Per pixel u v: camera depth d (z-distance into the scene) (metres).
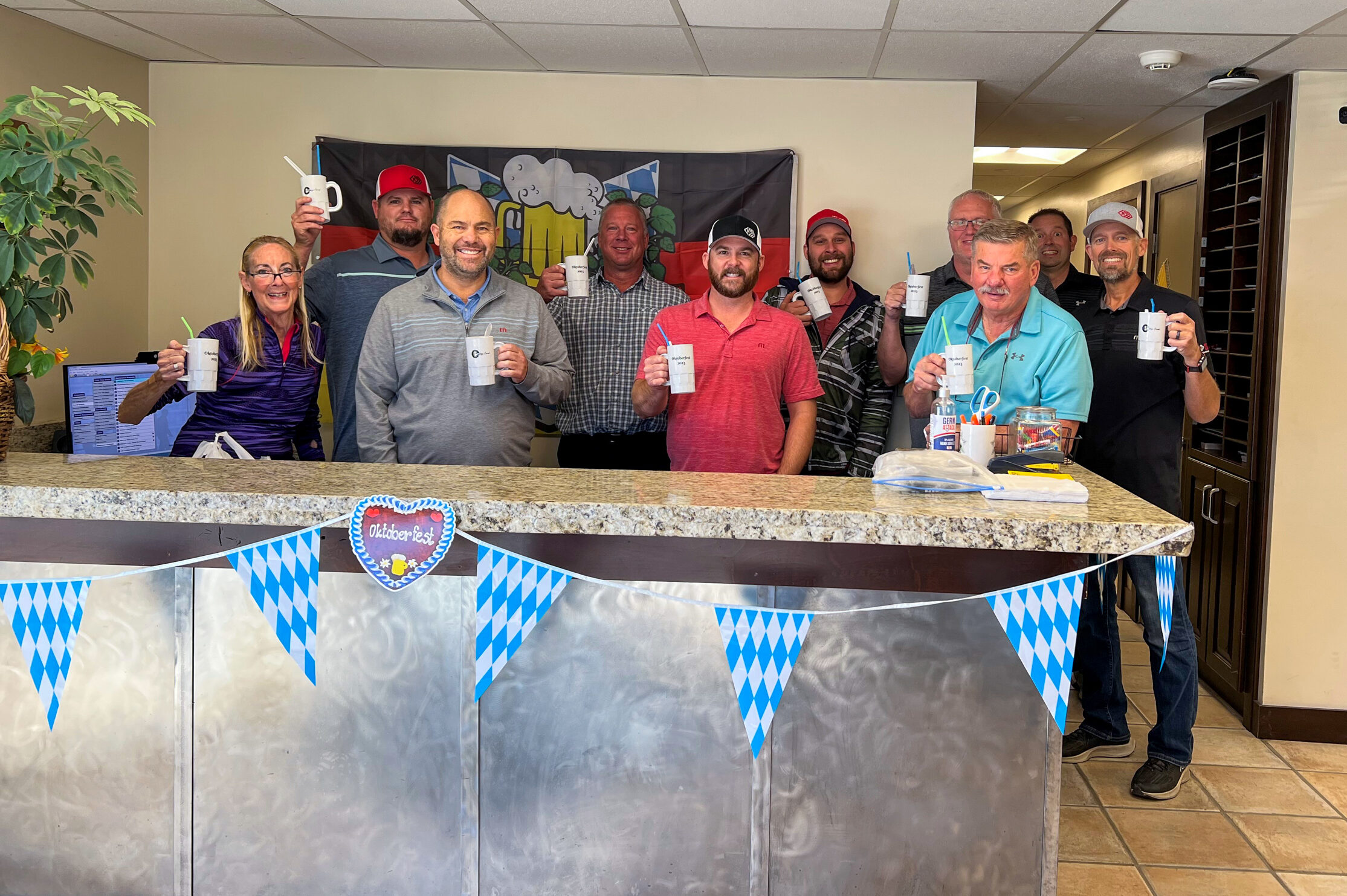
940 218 3.84
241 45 3.55
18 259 2.05
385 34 3.34
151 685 1.87
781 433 3.06
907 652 1.76
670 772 1.82
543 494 1.72
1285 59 3.34
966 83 3.77
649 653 1.80
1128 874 2.65
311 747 1.86
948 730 1.77
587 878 1.86
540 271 3.88
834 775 1.79
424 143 3.86
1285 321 3.56
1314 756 3.47
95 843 1.92
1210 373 3.04
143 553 1.82
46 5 3.08
